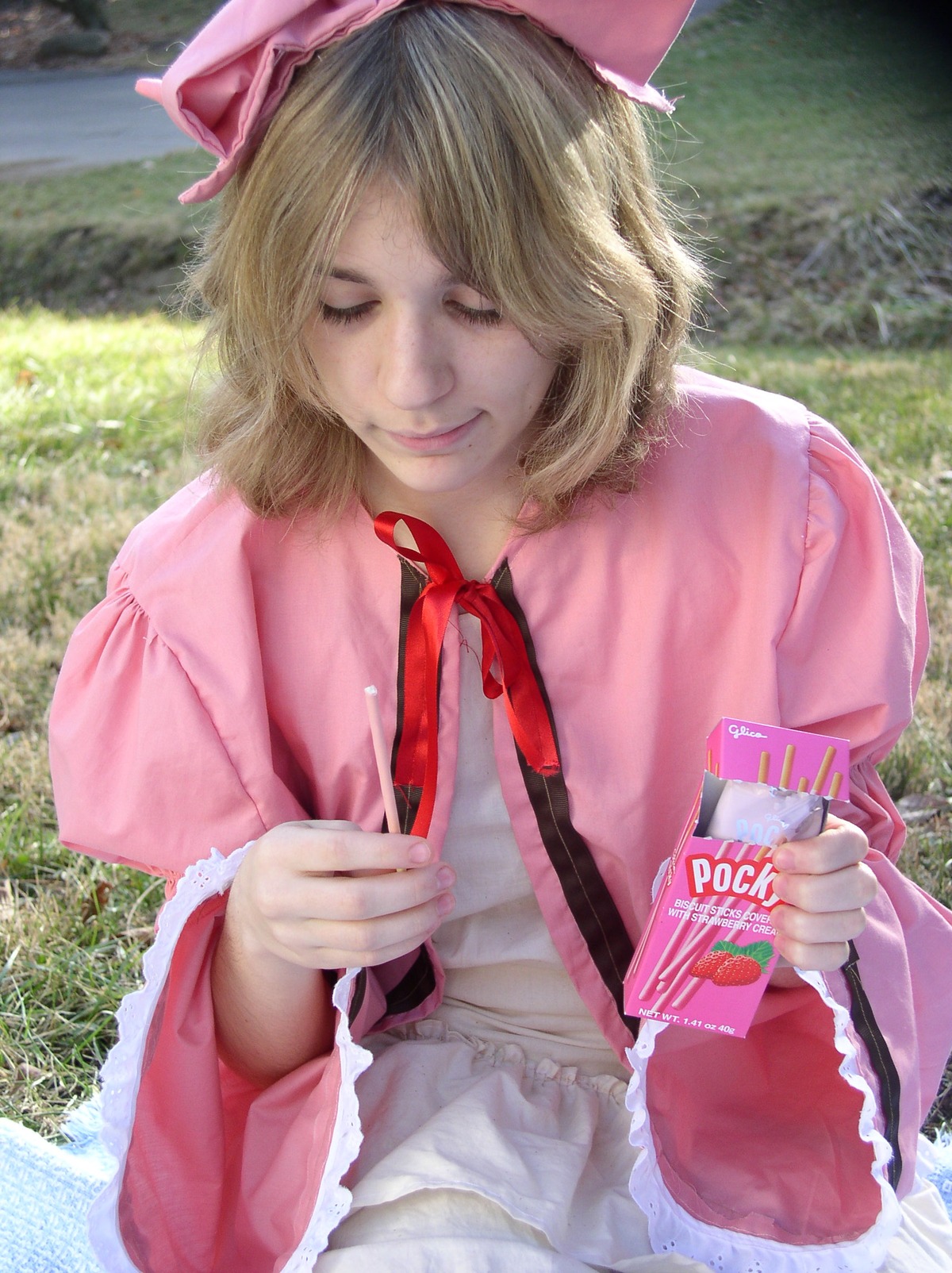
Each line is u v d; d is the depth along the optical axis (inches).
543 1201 54.5
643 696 59.7
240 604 61.0
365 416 53.6
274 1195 59.0
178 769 59.9
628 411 56.6
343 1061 54.4
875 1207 58.2
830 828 52.6
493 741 61.2
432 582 59.5
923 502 169.0
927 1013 63.2
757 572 60.4
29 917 100.3
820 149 351.9
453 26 48.4
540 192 49.3
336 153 47.3
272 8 47.8
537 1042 65.1
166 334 279.6
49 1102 87.2
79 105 439.8
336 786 61.9
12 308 312.7
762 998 61.4
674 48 427.2
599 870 61.0
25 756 121.0
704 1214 58.2
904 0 438.0
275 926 54.8
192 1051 59.2
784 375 237.9
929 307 288.2
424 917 54.5
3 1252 73.4
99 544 163.3
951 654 133.3
